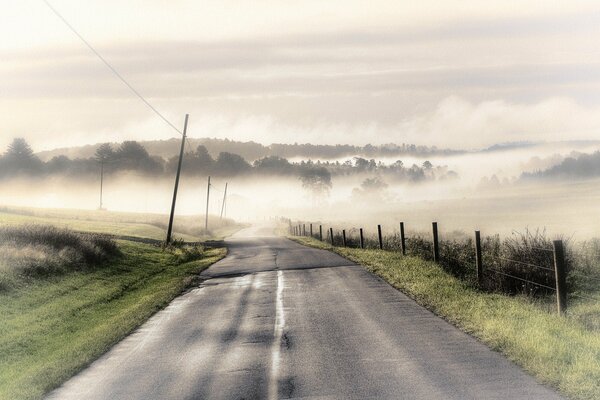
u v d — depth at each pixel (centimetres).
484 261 1681
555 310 1208
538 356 905
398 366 937
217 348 1147
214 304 1688
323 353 1050
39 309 1695
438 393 798
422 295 1529
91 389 934
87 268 2444
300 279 2083
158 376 978
